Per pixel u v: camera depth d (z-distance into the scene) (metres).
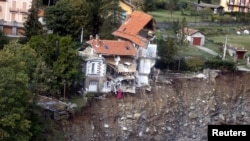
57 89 122.00
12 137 90.88
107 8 154.38
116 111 127.44
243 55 169.38
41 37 127.50
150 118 131.00
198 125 135.75
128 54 134.25
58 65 121.75
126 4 168.75
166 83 140.38
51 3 176.75
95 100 126.94
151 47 138.38
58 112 115.69
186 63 152.88
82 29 147.00
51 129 107.88
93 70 129.38
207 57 160.25
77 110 120.31
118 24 154.62
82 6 149.38
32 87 101.75
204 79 146.62
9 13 162.00
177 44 161.88
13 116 89.50
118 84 132.12
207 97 142.62
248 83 150.12
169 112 134.88
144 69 137.62
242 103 146.12
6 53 96.19
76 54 124.44
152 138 128.38
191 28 190.25
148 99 134.00
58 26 146.38
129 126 126.75
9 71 91.75
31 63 109.56
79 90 128.88
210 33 193.62
